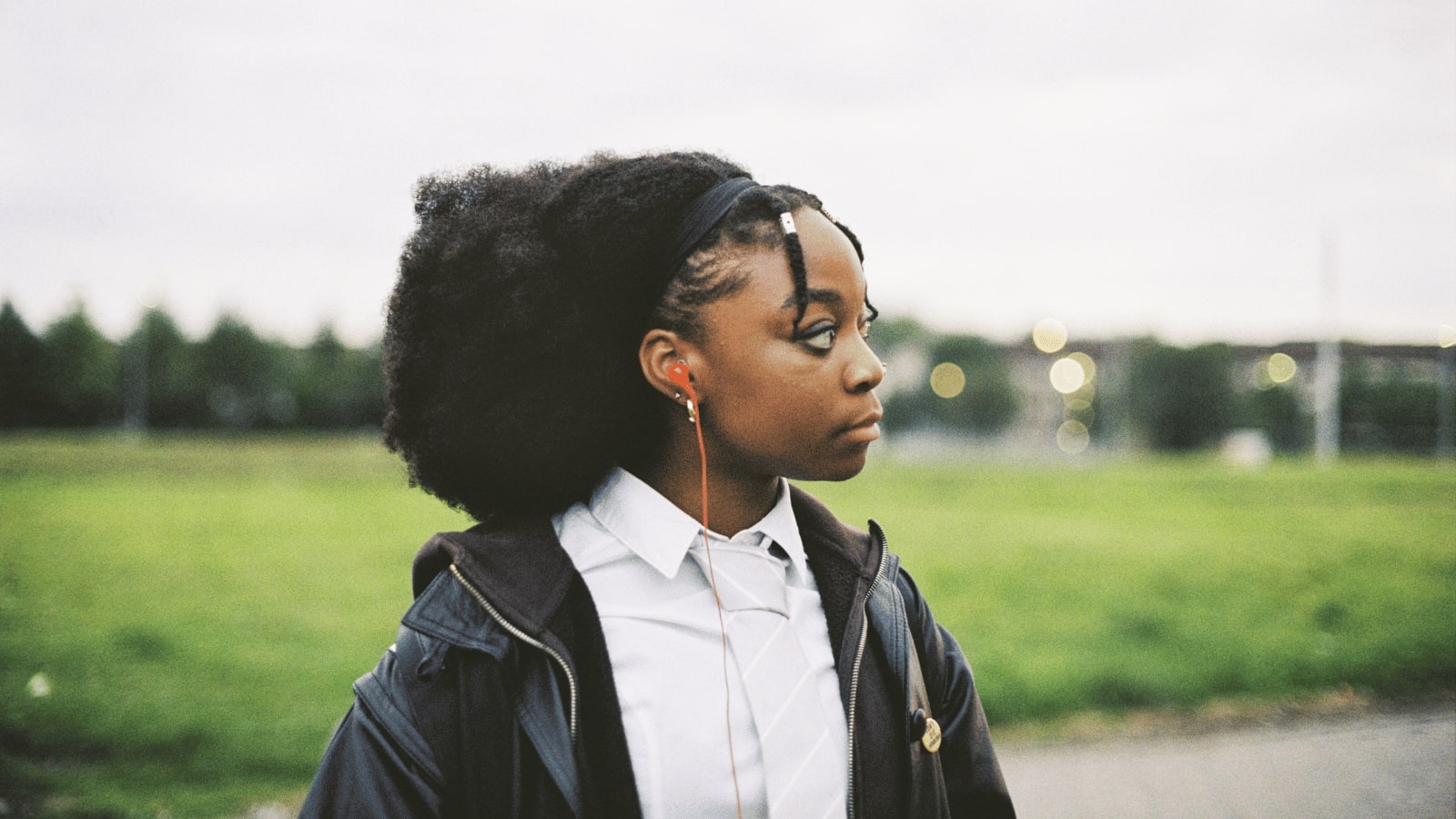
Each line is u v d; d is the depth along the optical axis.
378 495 17.88
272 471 24.06
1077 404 69.31
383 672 0.95
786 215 0.91
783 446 0.91
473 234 1.04
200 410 63.19
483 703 0.91
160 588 8.33
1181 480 24.12
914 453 61.91
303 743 4.41
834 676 1.00
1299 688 5.52
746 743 0.91
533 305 0.98
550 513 1.06
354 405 64.12
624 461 1.04
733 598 0.96
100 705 4.83
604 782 0.89
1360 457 47.91
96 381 59.06
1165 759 4.51
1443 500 18.44
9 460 26.72
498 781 0.90
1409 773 4.32
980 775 1.15
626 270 0.96
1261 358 61.44
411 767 0.90
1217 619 7.18
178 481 20.41
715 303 0.90
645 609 0.95
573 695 0.90
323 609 7.55
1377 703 5.30
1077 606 7.65
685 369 0.92
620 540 0.98
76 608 7.40
